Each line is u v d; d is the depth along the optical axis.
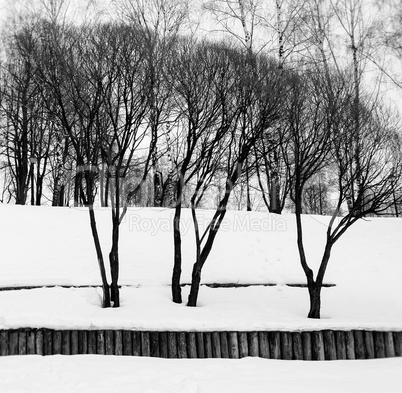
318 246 14.78
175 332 8.38
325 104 10.09
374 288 12.14
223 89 9.98
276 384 6.51
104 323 8.32
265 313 9.47
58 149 23.09
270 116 9.98
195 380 6.70
